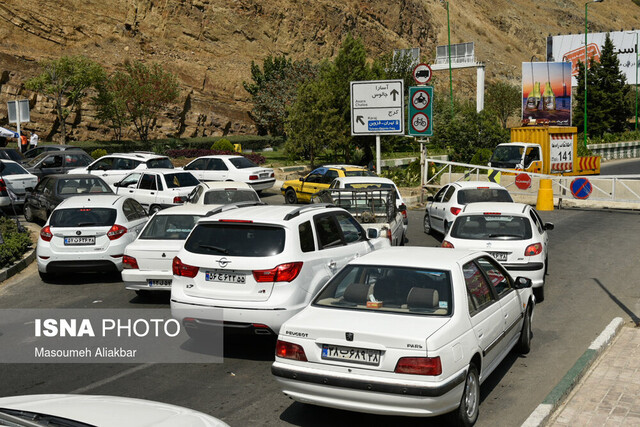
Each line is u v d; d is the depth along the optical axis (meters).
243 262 7.41
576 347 8.24
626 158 53.06
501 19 109.94
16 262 13.76
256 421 6.02
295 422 6.00
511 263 10.23
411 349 5.25
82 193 18.23
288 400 6.55
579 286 11.63
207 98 52.09
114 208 12.51
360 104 25.88
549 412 5.75
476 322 5.96
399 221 14.10
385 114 25.64
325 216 8.59
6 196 20.06
